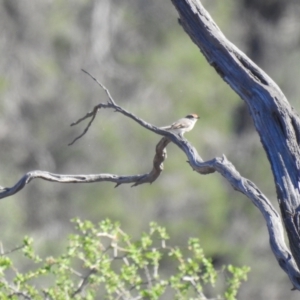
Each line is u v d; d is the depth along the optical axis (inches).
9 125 743.7
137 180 206.8
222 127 745.0
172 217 707.4
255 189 173.3
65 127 750.5
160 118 733.3
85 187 714.8
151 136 721.0
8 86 752.3
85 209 708.0
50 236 705.6
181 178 705.0
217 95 748.6
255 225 724.0
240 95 186.5
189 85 741.9
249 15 825.5
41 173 201.8
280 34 826.2
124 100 754.8
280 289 711.1
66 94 764.0
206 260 257.9
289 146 177.6
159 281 265.9
